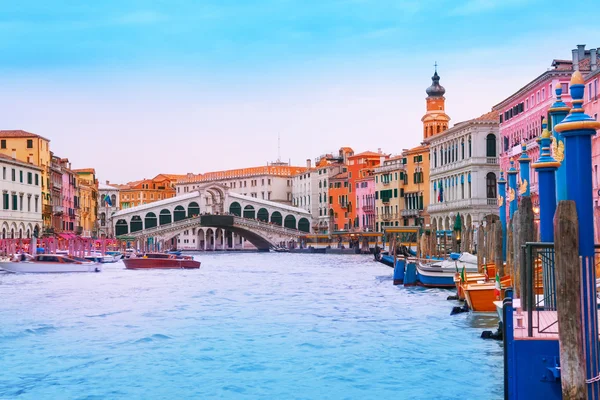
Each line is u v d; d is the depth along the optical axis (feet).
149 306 119.75
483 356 73.41
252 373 68.39
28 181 293.84
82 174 457.27
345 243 412.98
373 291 145.69
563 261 35.53
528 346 44.34
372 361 72.23
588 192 38.09
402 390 61.87
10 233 276.41
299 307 117.29
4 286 162.40
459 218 213.46
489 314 101.45
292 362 72.43
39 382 65.72
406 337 84.99
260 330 91.76
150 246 363.15
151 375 67.97
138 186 611.06
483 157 272.51
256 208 462.60
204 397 60.95
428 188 356.18
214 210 463.83
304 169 547.49
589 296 37.22
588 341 36.86
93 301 128.16
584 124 37.83
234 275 205.05
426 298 128.47
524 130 233.35
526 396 44.24
